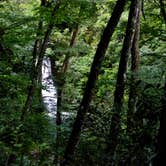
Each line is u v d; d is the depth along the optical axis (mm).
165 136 3865
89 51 14648
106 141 5273
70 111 10094
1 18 8734
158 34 10242
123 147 4758
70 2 10000
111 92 9211
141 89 5078
